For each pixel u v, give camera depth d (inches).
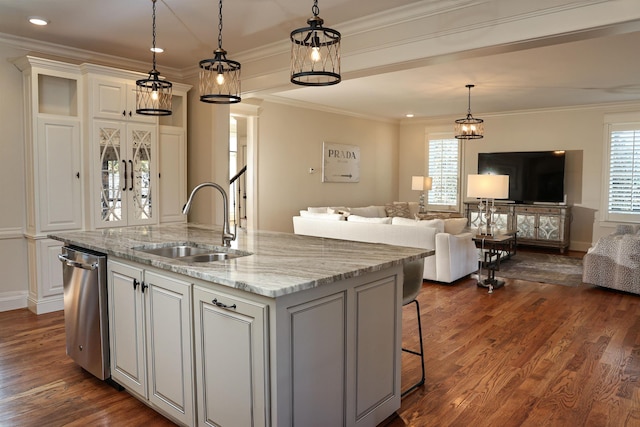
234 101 108.2
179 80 211.6
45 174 160.6
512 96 274.1
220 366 76.0
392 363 92.2
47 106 170.7
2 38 159.6
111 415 94.7
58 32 156.9
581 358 124.4
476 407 97.7
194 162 209.2
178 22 146.3
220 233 127.2
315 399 74.1
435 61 134.7
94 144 167.8
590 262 201.2
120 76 173.5
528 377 112.4
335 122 327.3
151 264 85.4
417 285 107.7
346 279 78.5
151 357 91.4
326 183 323.3
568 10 105.4
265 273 74.2
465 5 121.1
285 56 166.4
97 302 104.0
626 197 293.4
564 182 311.1
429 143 375.9
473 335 143.0
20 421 91.9
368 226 224.8
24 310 166.7
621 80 228.8
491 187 201.2
